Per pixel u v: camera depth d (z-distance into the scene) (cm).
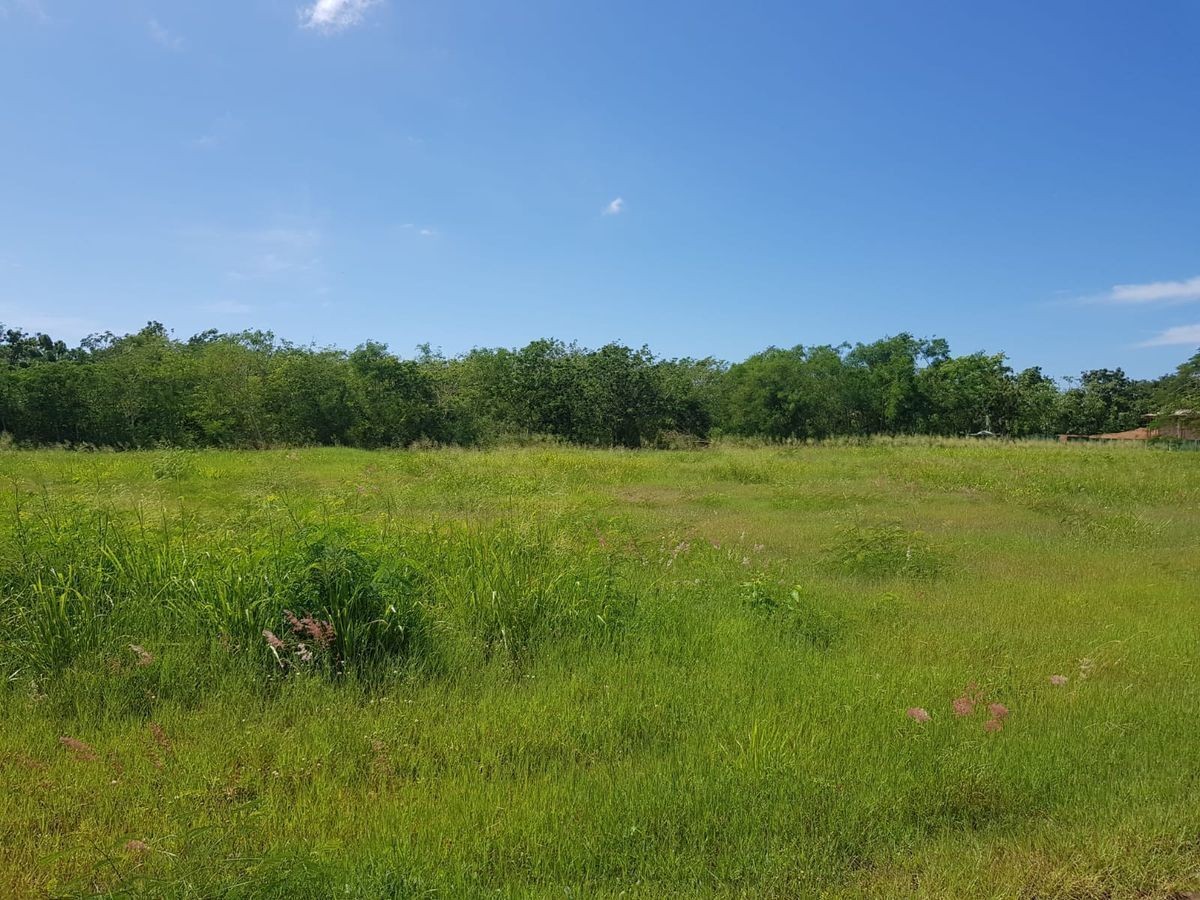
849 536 983
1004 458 2602
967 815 347
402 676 475
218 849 286
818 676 505
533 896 274
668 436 4416
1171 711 461
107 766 359
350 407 3772
